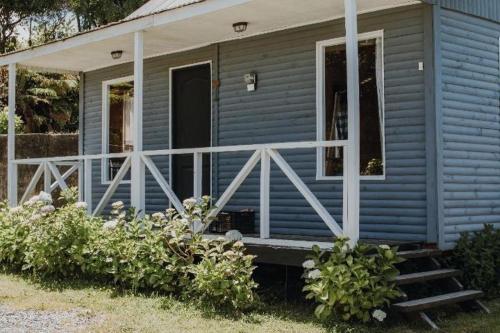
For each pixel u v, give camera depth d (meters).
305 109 7.54
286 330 5.12
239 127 8.23
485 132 7.07
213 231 7.54
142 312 5.72
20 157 13.52
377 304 5.13
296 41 7.63
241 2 6.44
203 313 5.66
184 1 9.37
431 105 6.41
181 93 9.19
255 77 8.02
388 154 6.72
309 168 7.46
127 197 9.87
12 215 8.18
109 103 10.35
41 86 18.91
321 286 5.24
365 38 7.01
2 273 7.79
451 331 5.26
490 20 7.26
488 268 6.43
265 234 6.24
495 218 7.14
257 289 6.67
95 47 8.70
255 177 8.03
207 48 8.65
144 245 6.52
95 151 10.55
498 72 7.33
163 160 9.34
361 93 7.06
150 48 8.87
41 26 22.61
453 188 6.59
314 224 7.40
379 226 6.75
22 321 5.40
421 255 6.07
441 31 6.58
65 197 7.62
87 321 5.41
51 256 7.10
